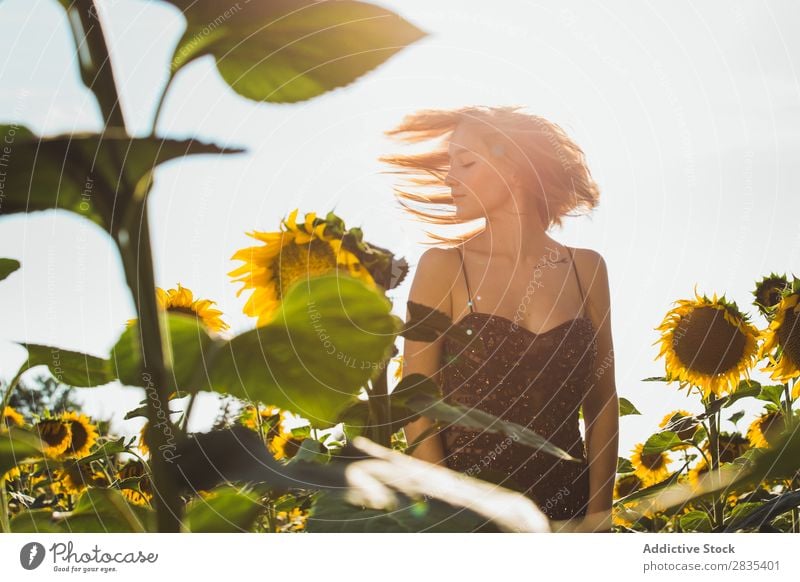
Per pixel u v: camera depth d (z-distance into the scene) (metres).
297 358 0.38
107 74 0.35
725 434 1.51
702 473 1.47
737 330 1.53
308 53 0.40
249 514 0.48
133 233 0.34
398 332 0.38
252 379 0.38
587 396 2.04
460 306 2.03
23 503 1.02
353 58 0.41
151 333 0.34
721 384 1.56
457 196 1.99
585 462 1.98
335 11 0.39
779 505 0.65
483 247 2.10
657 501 0.35
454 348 1.84
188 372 0.37
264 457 0.34
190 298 0.81
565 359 1.98
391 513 0.32
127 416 0.78
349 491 0.31
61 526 0.54
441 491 0.32
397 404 0.58
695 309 1.56
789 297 1.35
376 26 0.40
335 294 0.38
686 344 1.56
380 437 0.57
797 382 1.33
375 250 0.78
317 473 0.33
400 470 0.33
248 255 0.81
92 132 0.33
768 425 1.41
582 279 2.12
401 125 1.90
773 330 1.36
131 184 0.34
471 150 1.92
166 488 0.33
